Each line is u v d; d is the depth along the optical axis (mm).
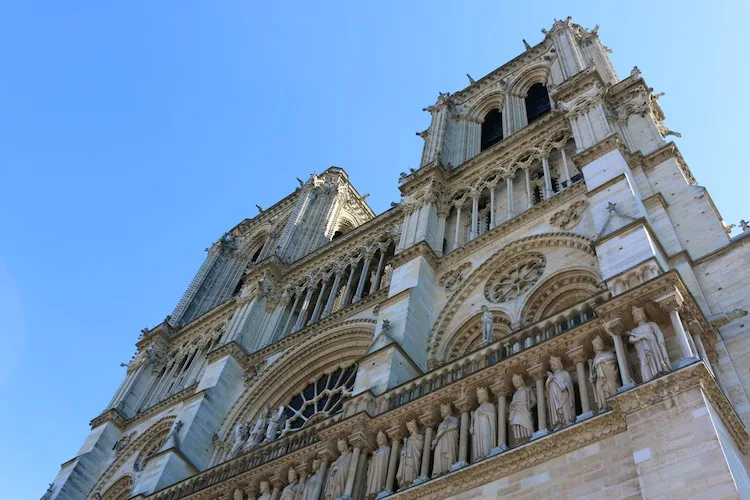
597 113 39531
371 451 27375
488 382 25500
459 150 53125
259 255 71375
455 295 37094
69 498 47781
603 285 28094
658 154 34781
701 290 26297
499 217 41750
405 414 26953
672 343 21906
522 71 57031
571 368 24203
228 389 45875
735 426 20188
